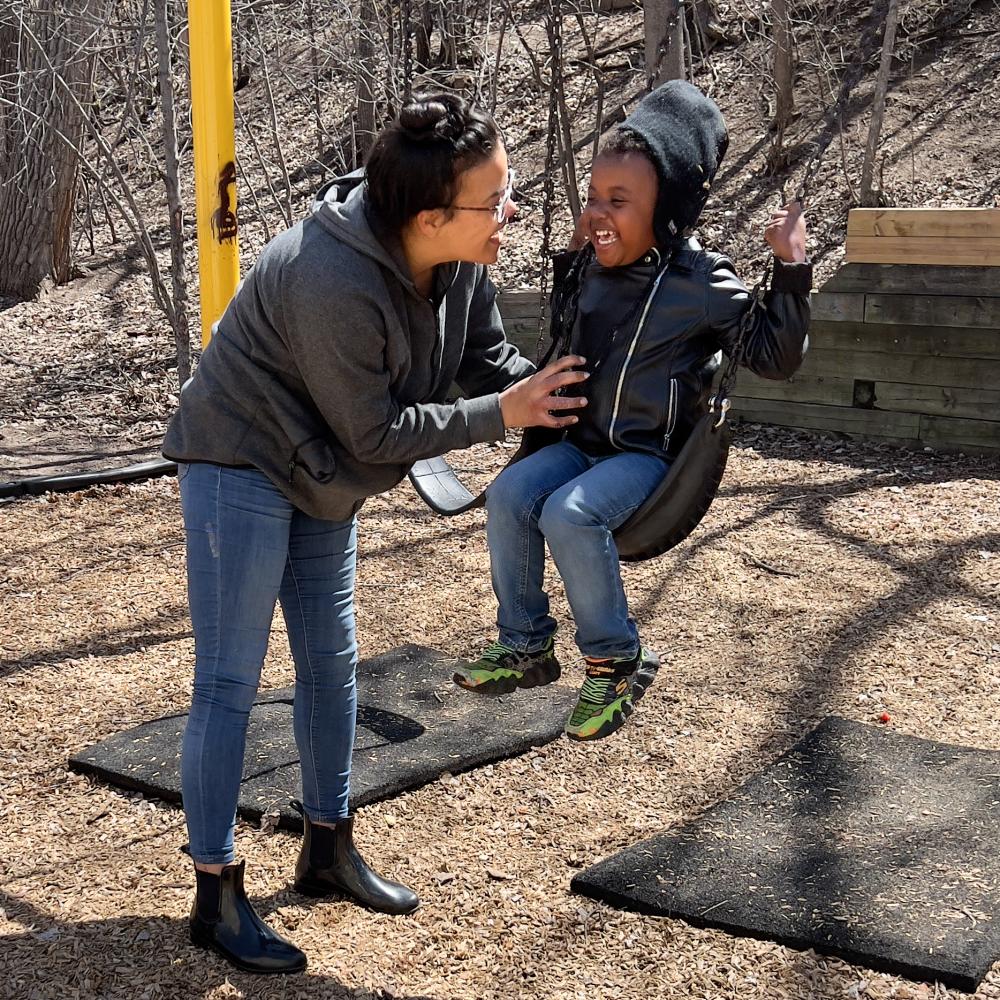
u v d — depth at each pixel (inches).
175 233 282.2
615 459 100.5
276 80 550.6
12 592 211.3
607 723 98.7
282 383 100.2
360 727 153.6
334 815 117.7
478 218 93.0
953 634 181.5
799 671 171.2
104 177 490.3
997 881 114.3
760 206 382.6
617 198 96.4
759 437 302.7
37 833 133.5
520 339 336.8
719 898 114.6
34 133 450.9
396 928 115.5
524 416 98.0
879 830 125.2
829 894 113.8
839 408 298.4
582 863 125.9
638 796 139.7
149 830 133.5
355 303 92.7
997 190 353.7
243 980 107.3
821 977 104.2
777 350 95.4
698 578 207.6
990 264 270.7
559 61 129.0
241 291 100.0
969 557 212.1
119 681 173.3
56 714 162.6
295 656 115.3
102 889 122.2
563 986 106.2
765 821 128.2
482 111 93.7
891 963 103.5
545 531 97.0
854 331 291.6
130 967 109.1
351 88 489.1
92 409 346.6
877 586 201.6
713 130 98.1
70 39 398.6
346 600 114.2
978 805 129.1
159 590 211.6
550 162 128.2
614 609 98.0
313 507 105.0
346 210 95.0
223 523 103.3
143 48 398.3
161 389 361.7
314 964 109.5
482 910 118.0
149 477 285.4
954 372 280.1
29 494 272.4
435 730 152.8
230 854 108.6
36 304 461.1
